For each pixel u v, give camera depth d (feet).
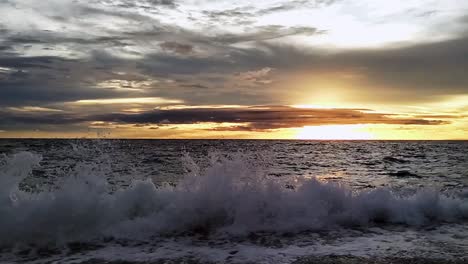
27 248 15.90
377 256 14.64
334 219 19.88
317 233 18.04
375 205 20.93
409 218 20.45
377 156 119.24
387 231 18.49
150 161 71.20
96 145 26.04
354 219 19.99
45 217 17.33
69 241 16.71
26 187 27.30
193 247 15.96
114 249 15.74
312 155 123.75
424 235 17.81
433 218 20.83
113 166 48.83
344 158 106.63
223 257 14.64
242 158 24.22
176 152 113.70
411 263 13.88
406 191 28.27
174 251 15.43
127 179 36.68
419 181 47.37
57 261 14.35
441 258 14.44
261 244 16.35
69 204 17.83
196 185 20.76
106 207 18.69
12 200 17.80
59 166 33.81
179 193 20.15
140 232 17.79
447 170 65.87
